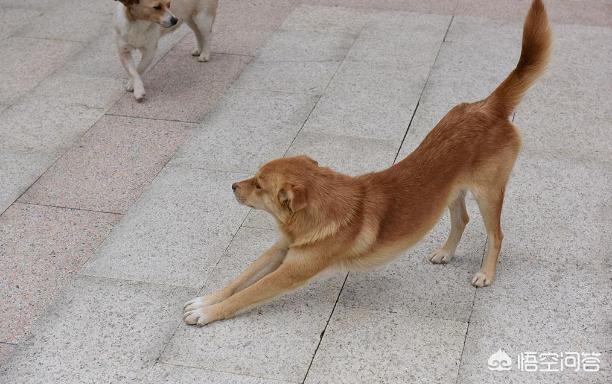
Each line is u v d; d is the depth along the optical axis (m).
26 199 4.44
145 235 4.28
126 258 4.20
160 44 5.36
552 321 3.97
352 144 4.64
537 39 3.92
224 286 4.09
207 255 4.20
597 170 4.48
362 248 3.91
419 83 4.99
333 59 5.19
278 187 3.87
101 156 4.63
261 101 4.92
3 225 4.33
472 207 4.35
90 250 4.23
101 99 4.96
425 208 3.93
